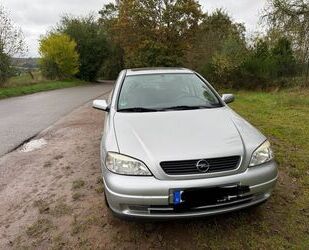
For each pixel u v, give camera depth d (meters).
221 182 2.83
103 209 3.71
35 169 5.21
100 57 39.91
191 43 28.47
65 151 6.12
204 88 4.50
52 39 31.53
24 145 6.79
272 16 16.88
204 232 3.15
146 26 31.55
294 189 4.02
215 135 3.15
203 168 2.84
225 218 3.36
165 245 3.01
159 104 4.09
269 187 3.08
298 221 3.29
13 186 4.55
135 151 2.96
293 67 17.44
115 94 4.34
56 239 3.20
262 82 17.73
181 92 4.34
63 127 8.47
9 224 3.53
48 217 3.62
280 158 5.09
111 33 44.09
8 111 11.66
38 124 9.05
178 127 3.30
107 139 3.28
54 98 16.11
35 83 24.83
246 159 2.97
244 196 2.96
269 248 2.89
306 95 13.07
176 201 2.79
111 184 2.92
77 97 16.64
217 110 3.86
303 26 16.05
